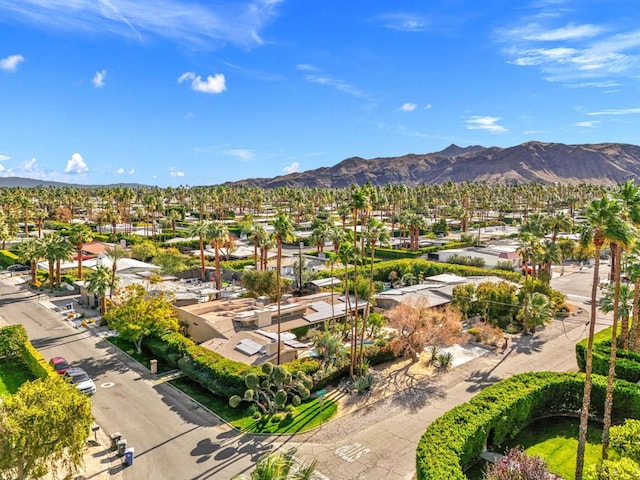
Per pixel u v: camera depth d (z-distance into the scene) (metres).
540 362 42.97
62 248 69.75
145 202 144.38
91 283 53.41
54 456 21.84
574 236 112.44
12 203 136.25
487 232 136.50
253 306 53.28
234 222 155.88
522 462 22.41
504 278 70.00
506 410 29.12
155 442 28.62
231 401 32.09
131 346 45.84
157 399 34.59
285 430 30.34
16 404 20.56
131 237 108.06
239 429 30.33
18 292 68.62
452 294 60.12
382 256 102.50
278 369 32.66
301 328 48.91
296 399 33.62
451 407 34.00
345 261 43.06
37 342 47.03
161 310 44.34
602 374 38.66
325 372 37.62
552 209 194.50
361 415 32.69
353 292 62.56
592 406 32.84
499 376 39.75
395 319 43.84
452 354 45.00
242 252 97.88
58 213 154.88
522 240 57.16
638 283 41.09
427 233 131.38
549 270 71.50
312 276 72.19
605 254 101.44
